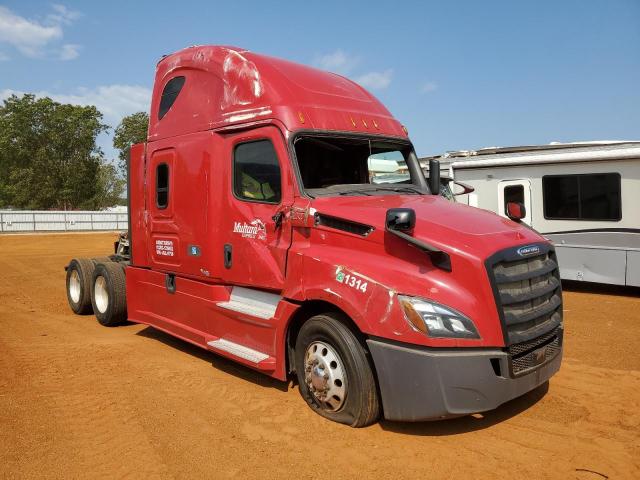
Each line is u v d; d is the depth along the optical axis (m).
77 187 57.41
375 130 5.86
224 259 5.77
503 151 12.74
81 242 30.00
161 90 6.94
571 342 7.26
